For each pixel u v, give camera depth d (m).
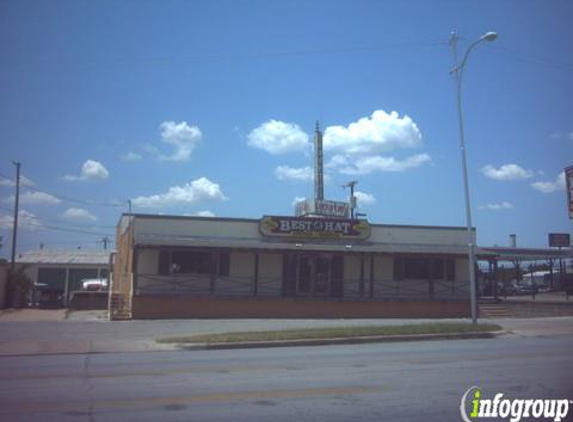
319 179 54.62
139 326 23.09
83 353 15.55
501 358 14.20
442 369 12.35
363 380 10.93
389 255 31.69
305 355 14.95
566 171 22.94
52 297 37.56
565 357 14.41
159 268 29.59
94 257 60.06
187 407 8.62
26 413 8.23
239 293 30.64
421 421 7.84
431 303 30.80
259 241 31.14
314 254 31.30
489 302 32.53
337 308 29.69
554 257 44.59
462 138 23.30
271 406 8.70
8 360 14.07
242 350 16.28
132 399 9.16
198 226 30.53
